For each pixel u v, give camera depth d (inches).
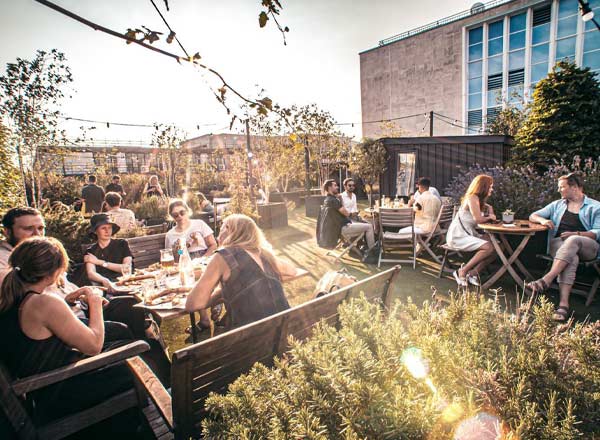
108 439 89.5
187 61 54.6
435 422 35.2
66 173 658.8
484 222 199.2
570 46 853.2
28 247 77.9
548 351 45.6
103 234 153.6
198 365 69.6
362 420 35.6
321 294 120.1
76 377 84.8
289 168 596.1
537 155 358.6
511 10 919.7
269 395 43.4
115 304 122.9
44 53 287.7
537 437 34.4
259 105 62.5
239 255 101.1
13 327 75.8
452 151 425.7
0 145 207.6
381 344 49.6
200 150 831.7
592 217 169.9
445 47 1077.8
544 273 201.8
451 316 56.9
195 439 72.7
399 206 326.0
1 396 69.5
